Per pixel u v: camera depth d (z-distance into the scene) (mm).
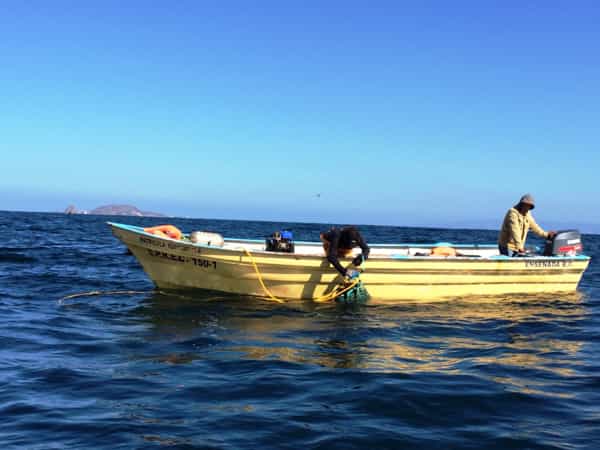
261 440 3637
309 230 49281
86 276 12148
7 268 13016
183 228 48781
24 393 4488
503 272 10078
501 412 4246
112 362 5445
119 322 7375
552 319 8242
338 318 7922
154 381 4859
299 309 8586
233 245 10969
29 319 7457
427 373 5246
